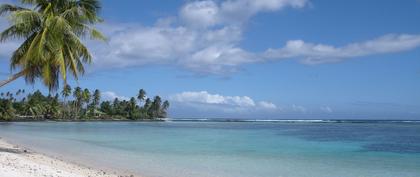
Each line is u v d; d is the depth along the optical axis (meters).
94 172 19.55
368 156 30.08
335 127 104.44
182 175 20.09
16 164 18.00
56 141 41.19
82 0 21.81
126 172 20.55
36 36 21.02
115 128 83.25
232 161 26.08
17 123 110.50
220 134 60.72
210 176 19.92
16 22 20.05
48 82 21.39
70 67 22.03
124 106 168.25
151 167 22.67
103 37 22.31
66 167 20.36
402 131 76.56
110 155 28.52
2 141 36.84
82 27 21.98
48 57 20.91
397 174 21.67
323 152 32.72
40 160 22.16
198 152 31.61
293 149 35.06
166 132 66.50
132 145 37.97
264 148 35.72
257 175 20.59
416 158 28.75
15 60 21.73
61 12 21.91
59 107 144.25
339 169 23.19
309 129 86.31
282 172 21.72
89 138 47.53
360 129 87.69
